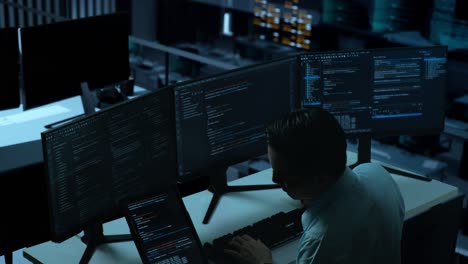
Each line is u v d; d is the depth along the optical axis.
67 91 3.29
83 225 1.98
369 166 1.79
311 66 2.53
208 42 15.69
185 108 2.23
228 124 2.37
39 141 3.11
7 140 3.16
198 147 2.30
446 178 7.02
